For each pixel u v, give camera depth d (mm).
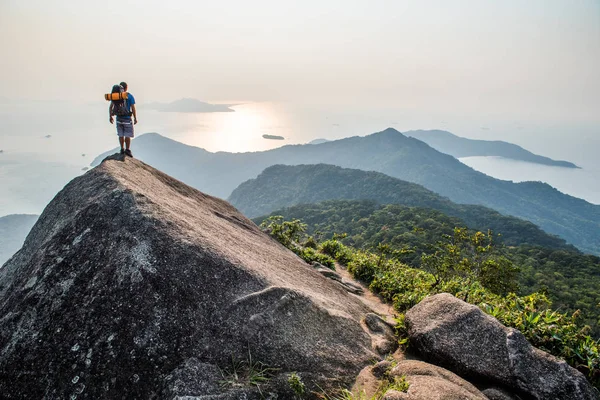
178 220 5188
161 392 3396
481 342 4770
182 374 3488
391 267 11672
